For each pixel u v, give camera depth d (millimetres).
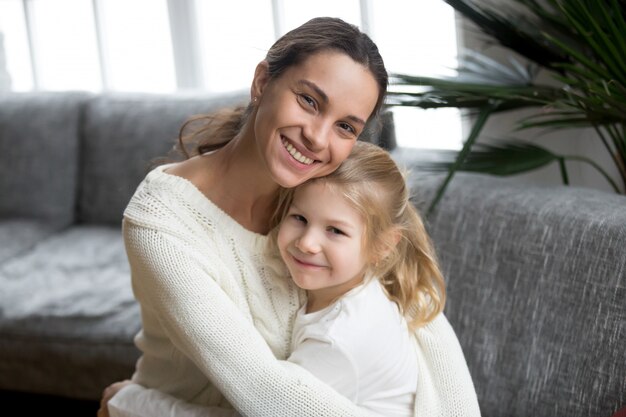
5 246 2883
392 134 2598
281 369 1302
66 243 2924
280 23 3127
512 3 2619
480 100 2119
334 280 1420
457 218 1953
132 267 1446
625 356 1583
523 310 1776
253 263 1463
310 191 1414
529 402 1726
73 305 2438
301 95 1271
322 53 1262
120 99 3117
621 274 1620
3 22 3527
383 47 2990
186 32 3297
